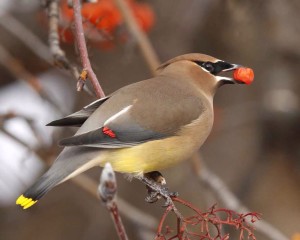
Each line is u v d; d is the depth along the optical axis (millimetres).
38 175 13688
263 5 13055
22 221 14344
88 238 13977
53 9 10047
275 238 11266
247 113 14258
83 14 10273
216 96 14570
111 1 10625
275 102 14094
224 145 14508
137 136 8938
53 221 14461
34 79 12227
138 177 9086
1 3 13883
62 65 9781
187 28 13406
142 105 9117
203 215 8109
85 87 9117
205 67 9984
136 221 12023
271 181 14656
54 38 9891
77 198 14383
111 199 6691
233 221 8086
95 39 10383
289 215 14461
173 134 9203
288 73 13961
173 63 10078
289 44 13406
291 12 13359
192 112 9367
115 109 8984
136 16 11609
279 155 14609
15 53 14320
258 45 13391
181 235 8008
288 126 14258
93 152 8703
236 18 12977
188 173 13828
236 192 14320
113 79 13938
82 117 9000
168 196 8805
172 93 9422
